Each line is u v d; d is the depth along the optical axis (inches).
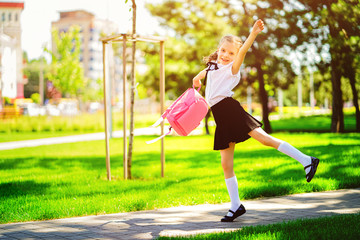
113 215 205.5
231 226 175.5
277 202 227.0
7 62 2773.1
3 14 2957.7
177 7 931.3
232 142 184.2
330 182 274.4
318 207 210.4
